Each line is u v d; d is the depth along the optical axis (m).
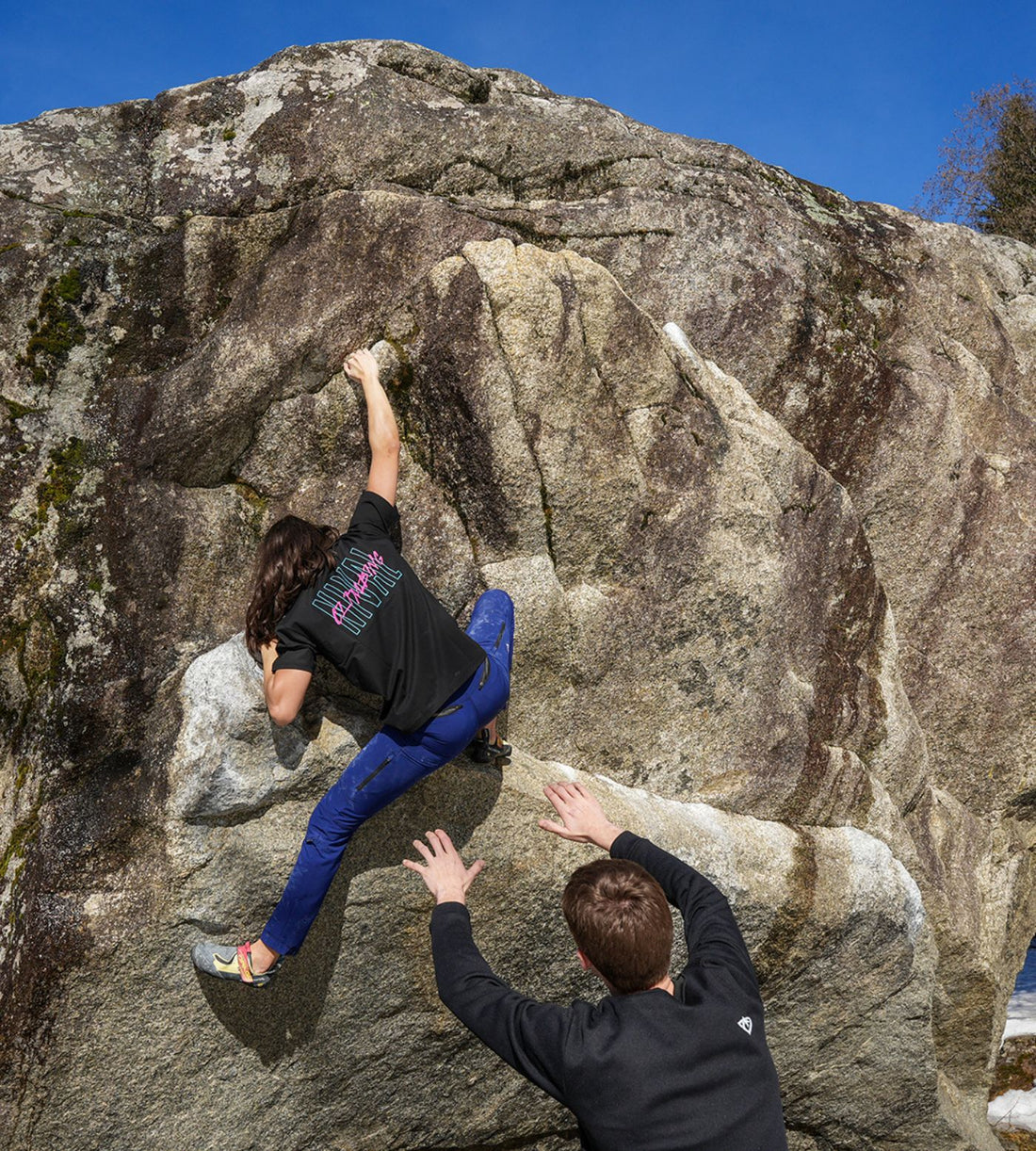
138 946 3.29
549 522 3.88
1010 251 6.35
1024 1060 6.28
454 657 3.13
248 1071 3.60
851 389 4.89
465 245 3.77
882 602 4.78
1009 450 5.29
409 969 3.76
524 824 3.76
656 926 2.18
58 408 3.65
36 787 3.40
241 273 3.92
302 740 3.44
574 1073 2.05
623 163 4.68
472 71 4.65
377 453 3.46
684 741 4.28
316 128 4.09
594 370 3.90
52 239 3.72
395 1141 4.08
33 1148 3.28
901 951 4.67
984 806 5.34
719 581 4.21
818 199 5.43
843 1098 4.98
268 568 3.06
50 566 3.51
